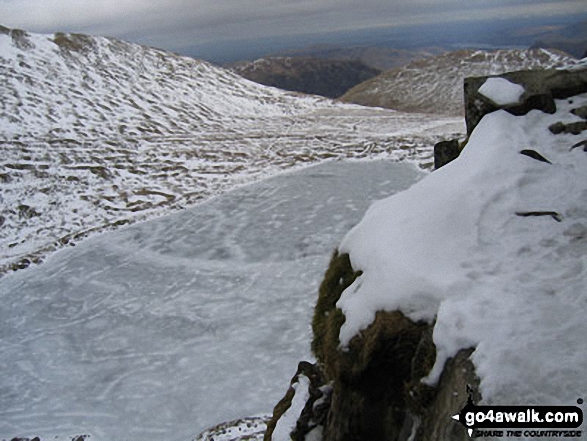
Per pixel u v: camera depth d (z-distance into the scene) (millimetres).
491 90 8180
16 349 13953
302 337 13023
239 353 12688
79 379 12469
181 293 15859
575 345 3854
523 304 4320
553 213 5496
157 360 12836
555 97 7883
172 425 10633
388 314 4879
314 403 6023
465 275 4777
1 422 11227
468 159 6855
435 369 4234
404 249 5336
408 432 4500
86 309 15578
